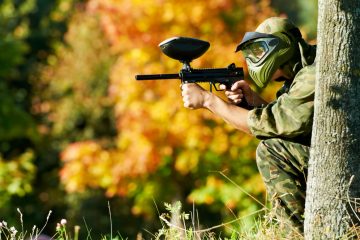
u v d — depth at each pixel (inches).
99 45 1544.0
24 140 1647.4
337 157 318.0
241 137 1069.1
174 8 1064.8
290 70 355.9
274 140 354.0
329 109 318.0
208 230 378.9
